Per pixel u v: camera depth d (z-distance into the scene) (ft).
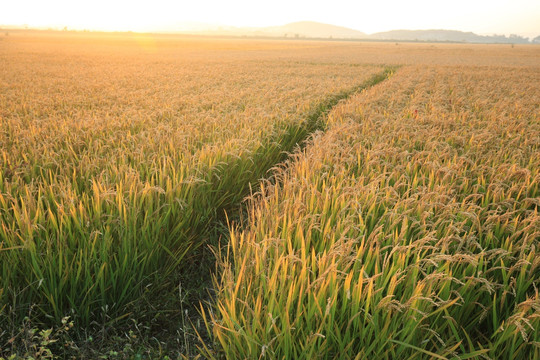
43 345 10.27
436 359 8.74
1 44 253.44
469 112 34.94
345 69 107.65
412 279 9.64
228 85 64.64
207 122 30.35
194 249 15.67
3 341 11.32
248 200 20.61
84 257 11.93
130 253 12.87
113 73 82.53
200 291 14.61
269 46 366.02
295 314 9.45
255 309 8.96
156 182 16.98
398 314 9.04
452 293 10.27
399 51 271.08
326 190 14.14
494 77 83.92
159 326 13.12
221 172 19.69
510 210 14.69
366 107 37.24
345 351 8.49
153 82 66.69
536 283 10.97
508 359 9.00
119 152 20.66
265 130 26.43
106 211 13.88
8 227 13.00
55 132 26.11
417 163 19.42
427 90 57.57
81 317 12.02
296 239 11.75
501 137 26.78
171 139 22.72
